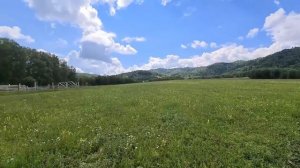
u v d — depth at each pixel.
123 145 12.32
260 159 11.28
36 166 10.41
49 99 30.44
